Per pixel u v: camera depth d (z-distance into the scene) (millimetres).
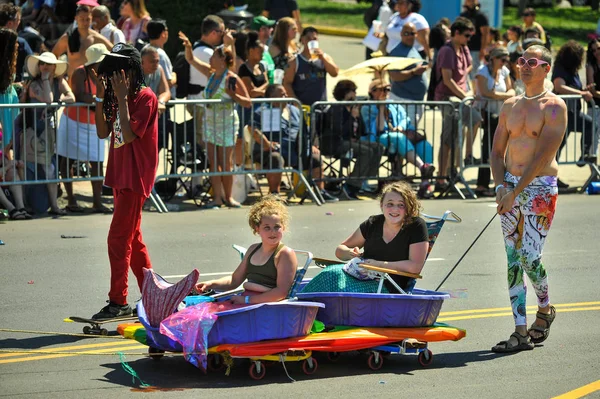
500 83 33812
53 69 28406
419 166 33094
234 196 31750
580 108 34625
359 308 15758
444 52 34031
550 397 14539
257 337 15055
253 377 15234
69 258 23828
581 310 19969
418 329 15898
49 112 28422
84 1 33219
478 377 15555
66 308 19484
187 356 14766
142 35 35812
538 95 17031
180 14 52625
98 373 15516
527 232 17125
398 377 15508
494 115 33438
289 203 32031
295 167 32125
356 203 32219
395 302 15727
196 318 14875
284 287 15539
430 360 16234
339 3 101625
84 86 28797
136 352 16750
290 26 36062
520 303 17250
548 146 16734
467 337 18000
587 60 35562
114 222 17984
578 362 16438
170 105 30062
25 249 24672
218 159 30812
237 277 16141
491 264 24078
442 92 34375
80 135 29078
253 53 32250
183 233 27094
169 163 30906
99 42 31141
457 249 25719
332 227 28062
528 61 16844
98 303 19891
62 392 14477
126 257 18078
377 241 16516
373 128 32656
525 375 15688
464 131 34094
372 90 33250
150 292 15422
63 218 28875
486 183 33812
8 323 18359
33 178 28609
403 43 36875
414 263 16188
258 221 15742
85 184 34094
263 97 32531
